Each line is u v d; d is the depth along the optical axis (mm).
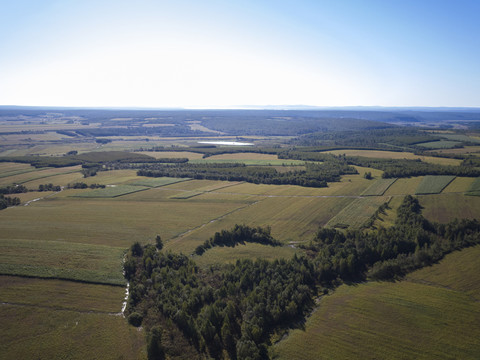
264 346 60531
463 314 68125
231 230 106250
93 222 118188
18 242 97250
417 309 70062
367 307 71188
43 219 120500
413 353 58438
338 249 91625
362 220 117750
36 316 66625
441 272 83312
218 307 69000
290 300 72562
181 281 78875
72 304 70688
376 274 83500
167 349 60031
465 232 99750
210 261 90500
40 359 56594
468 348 59312
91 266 84688
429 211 121688
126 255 92062
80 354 58062
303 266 82000
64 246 95500
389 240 94812
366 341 61656
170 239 104938
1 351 57906
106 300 72562
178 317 65500
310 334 63938
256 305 68562
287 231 110750
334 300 74312
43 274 79562
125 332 63719
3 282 76688
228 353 59844
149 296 74312
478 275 81062
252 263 85000
